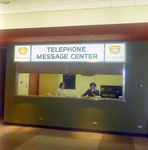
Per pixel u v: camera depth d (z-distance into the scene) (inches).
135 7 187.2
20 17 216.5
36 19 212.1
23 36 208.4
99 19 196.5
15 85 240.5
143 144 180.2
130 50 209.6
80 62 217.6
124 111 207.6
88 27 195.9
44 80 322.3
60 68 226.2
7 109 242.2
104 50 212.5
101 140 189.2
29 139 188.2
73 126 220.5
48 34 202.7
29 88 290.0
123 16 190.7
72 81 319.0
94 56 214.5
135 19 187.9
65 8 196.5
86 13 199.2
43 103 230.4
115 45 210.5
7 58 244.1
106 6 188.7
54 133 209.5
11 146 168.9
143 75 205.8
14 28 218.8
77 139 190.9
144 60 206.4
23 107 236.5
